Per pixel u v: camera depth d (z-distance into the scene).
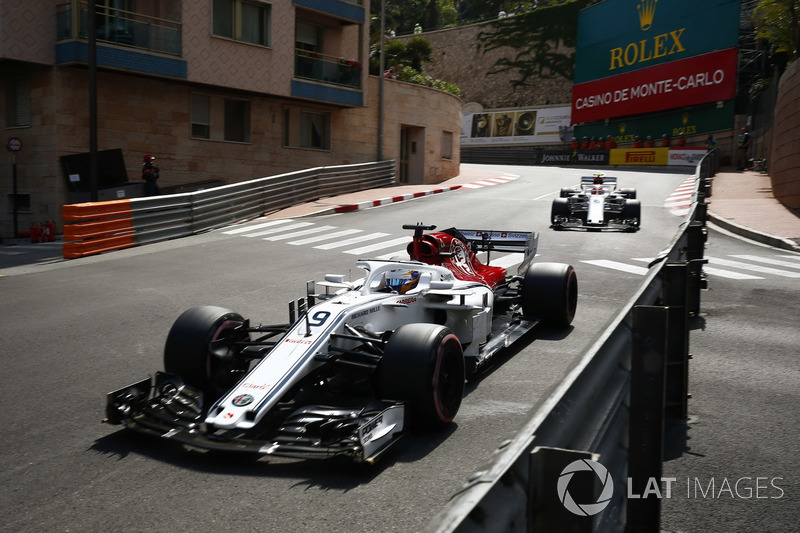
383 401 4.28
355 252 12.95
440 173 31.84
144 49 19.28
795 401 5.13
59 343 7.10
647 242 14.22
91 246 13.59
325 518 3.47
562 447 2.20
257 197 19.00
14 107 19.86
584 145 46.59
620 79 43.59
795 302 8.72
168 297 9.27
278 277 10.58
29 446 4.50
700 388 5.45
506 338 6.46
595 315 8.10
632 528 3.10
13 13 17.75
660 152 40.03
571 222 16.94
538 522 1.91
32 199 19.64
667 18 39.56
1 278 11.34
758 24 30.58
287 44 23.20
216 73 21.17
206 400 5.08
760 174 31.27
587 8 45.97
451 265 6.61
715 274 10.77
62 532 3.41
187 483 3.92
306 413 4.29
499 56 54.97
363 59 26.20
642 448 3.13
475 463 4.11
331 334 4.62
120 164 19.62
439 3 68.94
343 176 24.38
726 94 36.47
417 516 3.48
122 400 4.56
